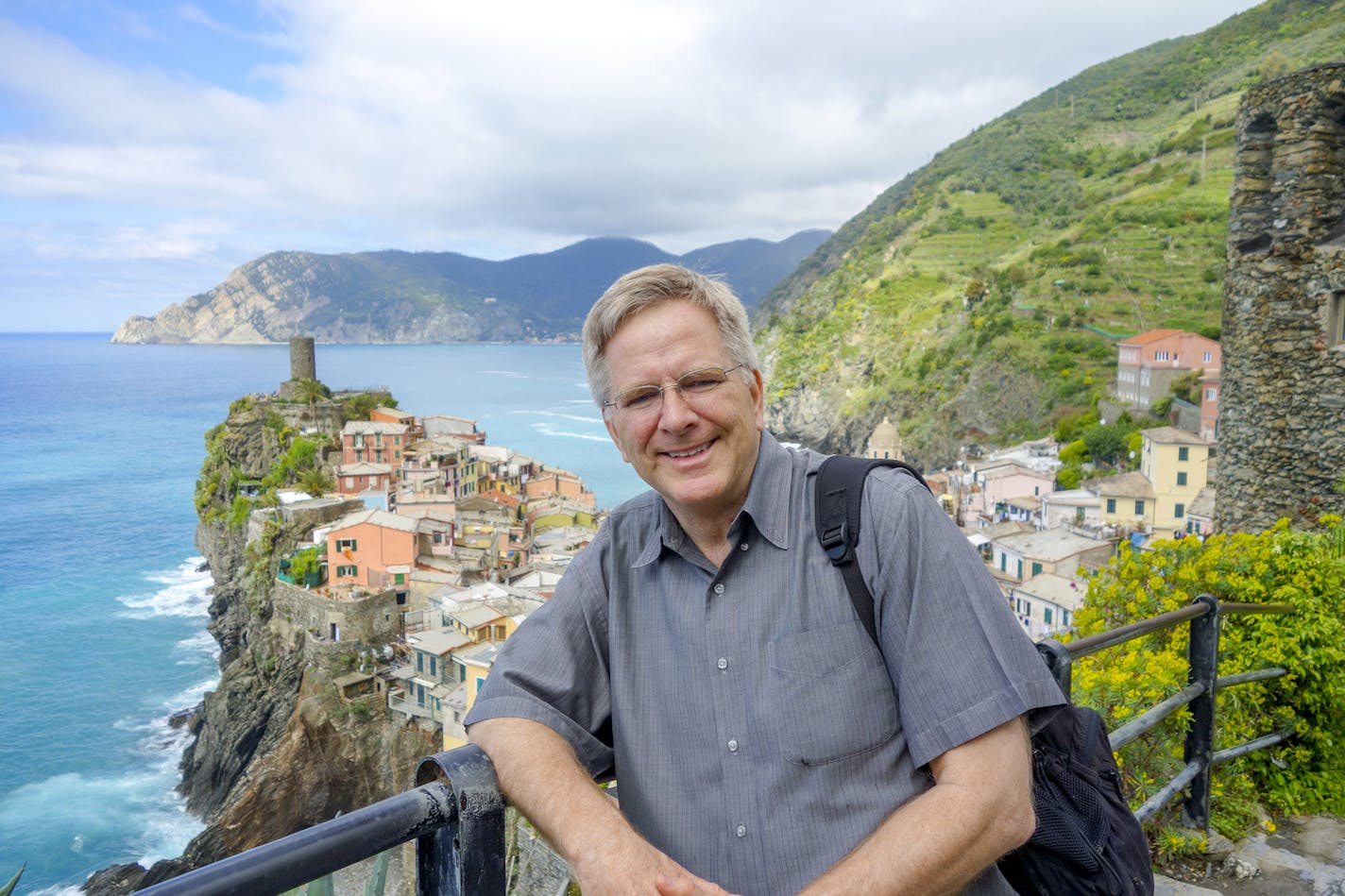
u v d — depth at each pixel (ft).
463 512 178.60
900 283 471.21
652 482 6.33
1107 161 539.29
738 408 6.22
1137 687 14.06
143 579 202.49
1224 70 581.53
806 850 5.60
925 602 5.57
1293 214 31.63
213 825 101.71
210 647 159.63
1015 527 176.35
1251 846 14.15
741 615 5.97
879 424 352.08
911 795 5.72
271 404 218.79
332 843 4.16
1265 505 33.17
